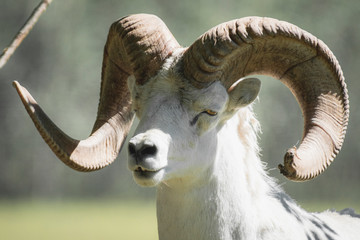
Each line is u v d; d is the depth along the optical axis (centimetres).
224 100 1872
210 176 1900
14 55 13275
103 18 12350
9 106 13912
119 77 2077
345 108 1873
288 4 10662
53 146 1817
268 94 10300
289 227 1997
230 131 1989
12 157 15138
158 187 1967
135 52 1881
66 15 12769
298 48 1875
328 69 1872
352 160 11931
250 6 10625
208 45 1812
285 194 2152
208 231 1905
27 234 7919
